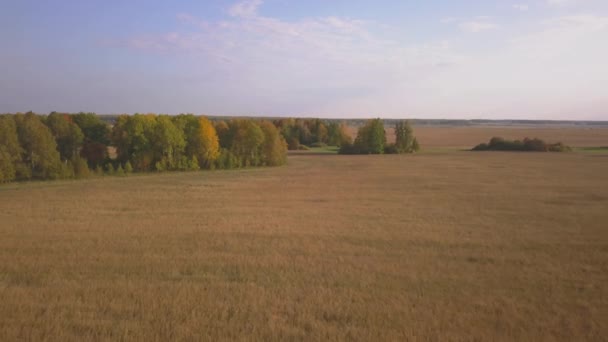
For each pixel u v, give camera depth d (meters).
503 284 15.39
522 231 24.23
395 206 33.62
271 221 27.34
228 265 17.59
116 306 13.15
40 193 41.47
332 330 11.67
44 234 23.25
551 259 18.55
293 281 15.73
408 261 18.28
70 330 11.51
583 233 23.66
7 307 12.98
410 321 12.22
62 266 17.28
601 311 12.98
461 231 24.25
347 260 18.45
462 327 11.86
